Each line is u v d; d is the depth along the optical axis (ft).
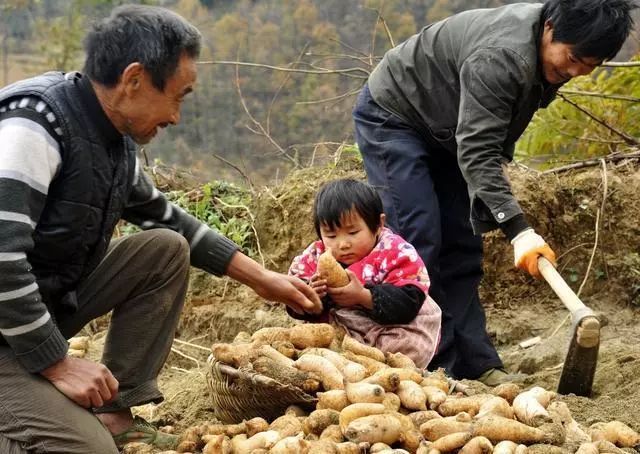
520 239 11.52
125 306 10.33
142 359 10.28
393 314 11.18
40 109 8.79
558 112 21.36
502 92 11.52
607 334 17.03
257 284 10.91
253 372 9.86
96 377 8.94
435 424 9.31
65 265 9.34
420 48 12.98
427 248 12.80
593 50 11.19
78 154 8.95
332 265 11.08
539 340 16.87
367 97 13.62
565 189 18.37
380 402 9.58
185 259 10.35
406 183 12.92
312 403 9.96
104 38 8.82
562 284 11.33
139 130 9.21
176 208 10.95
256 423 9.70
